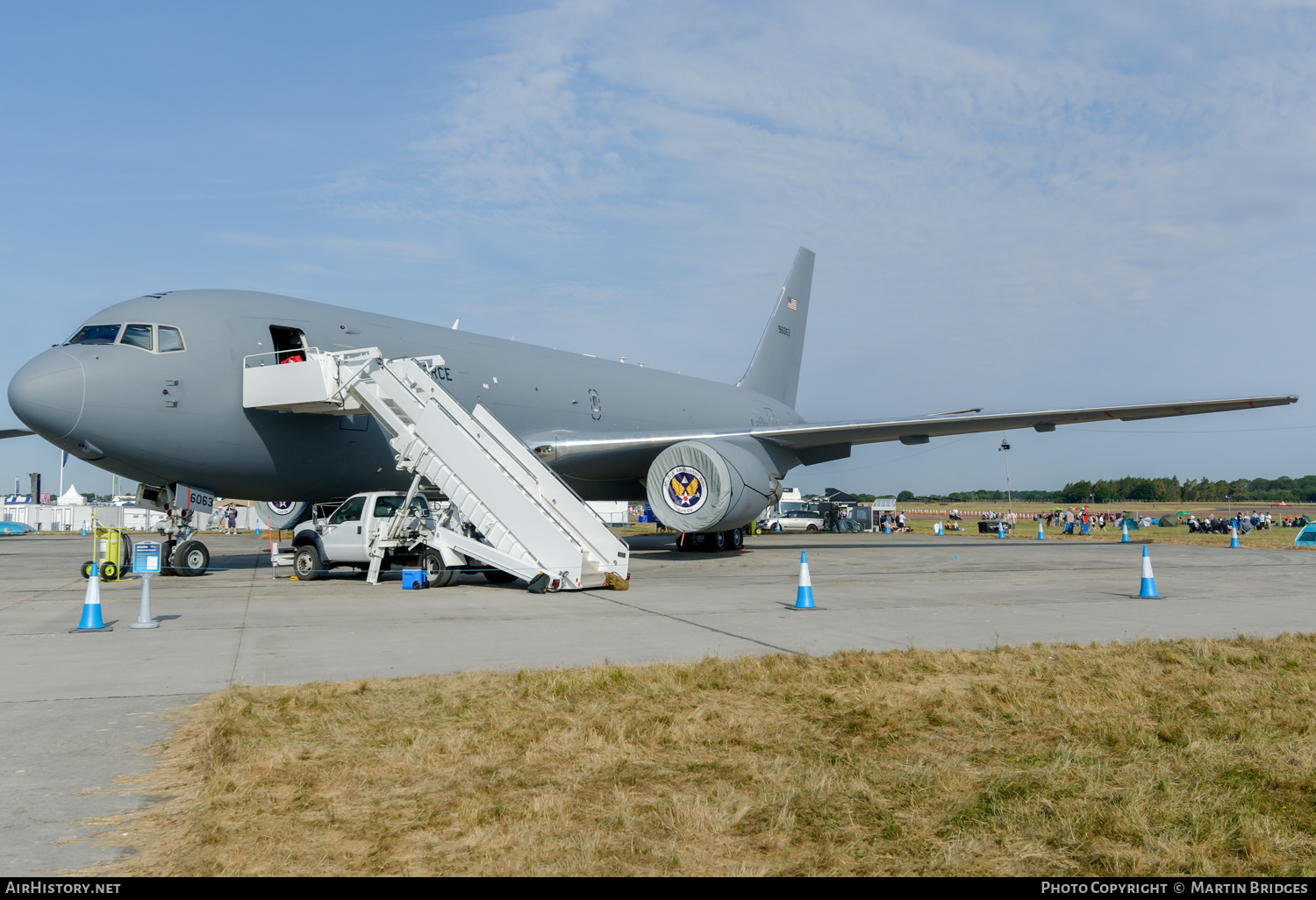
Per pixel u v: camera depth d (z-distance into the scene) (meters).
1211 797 4.29
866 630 9.62
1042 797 4.29
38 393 13.82
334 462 17.17
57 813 4.05
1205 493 175.25
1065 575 16.97
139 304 15.41
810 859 3.60
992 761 4.91
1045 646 8.38
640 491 25.48
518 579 15.50
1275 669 7.34
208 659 7.86
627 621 10.29
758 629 9.67
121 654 8.09
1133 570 18.17
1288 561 21.44
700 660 7.78
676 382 27.56
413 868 3.47
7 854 3.57
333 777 4.56
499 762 4.83
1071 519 43.84
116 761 4.84
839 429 20.58
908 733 5.47
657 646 8.57
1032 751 5.10
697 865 3.53
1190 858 3.62
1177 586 14.75
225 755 4.88
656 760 4.91
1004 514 96.00
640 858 3.59
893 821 4.00
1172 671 7.25
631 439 20.19
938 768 4.70
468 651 8.27
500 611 11.19
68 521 60.69
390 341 18.28
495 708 5.93
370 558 14.98
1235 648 8.23
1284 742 5.22
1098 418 20.45
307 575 15.75
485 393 19.81
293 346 16.91
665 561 20.25
